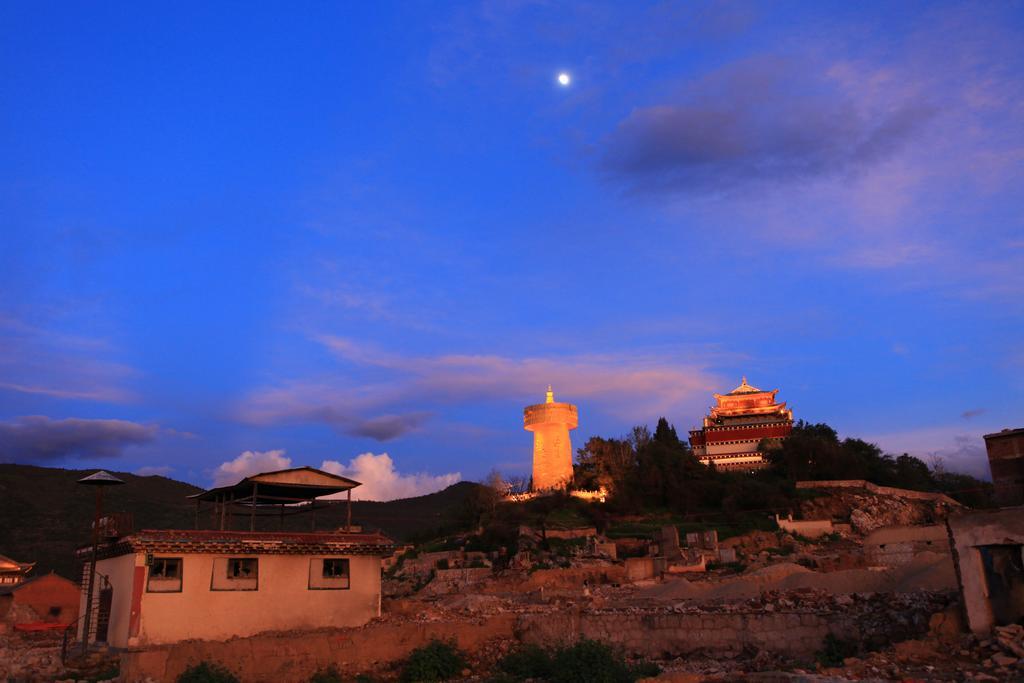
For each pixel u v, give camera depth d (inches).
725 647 1059.9
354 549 1362.0
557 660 982.4
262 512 1577.3
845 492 3909.9
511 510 3838.6
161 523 4815.5
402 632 1157.1
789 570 1689.2
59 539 4746.6
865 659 810.2
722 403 5196.9
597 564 2982.3
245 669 1037.2
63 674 1100.5
